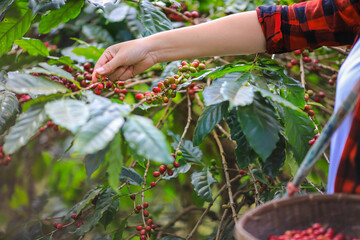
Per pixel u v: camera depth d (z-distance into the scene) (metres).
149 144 0.88
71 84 1.54
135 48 1.28
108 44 1.95
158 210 2.33
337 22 1.23
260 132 1.05
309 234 0.83
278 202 0.86
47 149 2.44
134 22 2.00
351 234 0.85
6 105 1.40
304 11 1.26
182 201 2.34
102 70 1.27
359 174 0.94
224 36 1.28
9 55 1.80
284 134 1.19
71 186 2.43
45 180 2.52
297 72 2.17
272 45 1.28
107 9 1.94
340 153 1.00
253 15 1.28
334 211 0.87
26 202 2.60
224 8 2.04
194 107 2.31
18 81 1.00
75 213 1.57
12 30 1.55
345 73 1.04
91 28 2.07
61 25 2.13
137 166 1.89
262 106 1.10
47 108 0.90
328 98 2.03
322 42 1.28
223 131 1.73
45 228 1.88
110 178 0.96
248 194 1.83
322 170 2.04
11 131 0.96
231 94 1.03
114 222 2.11
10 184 2.57
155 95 1.31
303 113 1.19
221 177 2.12
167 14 2.01
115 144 0.96
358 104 0.93
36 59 1.83
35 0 1.42
